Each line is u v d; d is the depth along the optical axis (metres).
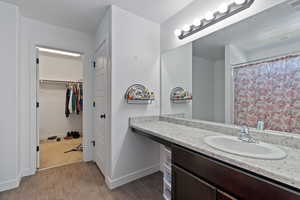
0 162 1.77
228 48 1.43
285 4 1.08
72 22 2.29
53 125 4.10
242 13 1.32
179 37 1.91
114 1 1.76
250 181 0.76
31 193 1.74
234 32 1.38
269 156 0.84
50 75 4.02
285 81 1.08
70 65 4.29
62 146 3.44
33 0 1.75
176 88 2.03
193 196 1.07
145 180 2.04
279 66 1.11
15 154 1.85
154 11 1.96
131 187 1.87
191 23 1.79
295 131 1.04
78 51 2.61
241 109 1.35
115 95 1.87
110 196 1.70
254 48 1.25
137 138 2.08
